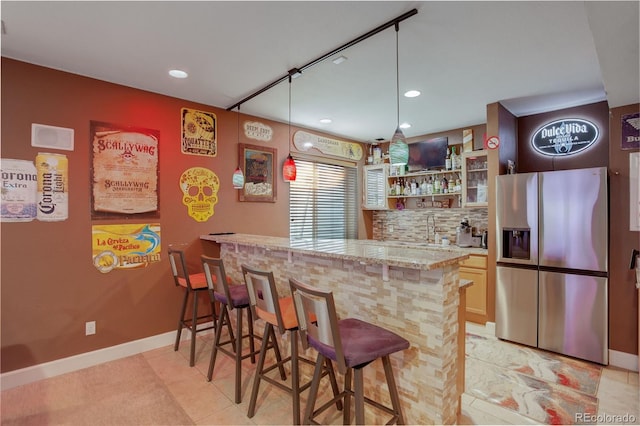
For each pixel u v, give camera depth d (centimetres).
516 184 328
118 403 228
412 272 184
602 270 284
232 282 337
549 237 310
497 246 343
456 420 190
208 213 357
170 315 329
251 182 395
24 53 243
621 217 285
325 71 277
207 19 202
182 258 283
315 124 441
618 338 285
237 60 256
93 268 285
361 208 546
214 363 265
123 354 299
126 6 187
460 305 208
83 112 281
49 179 265
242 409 221
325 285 235
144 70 273
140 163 311
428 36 222
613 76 228
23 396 236
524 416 215
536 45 234
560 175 304
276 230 422
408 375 186
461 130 461
